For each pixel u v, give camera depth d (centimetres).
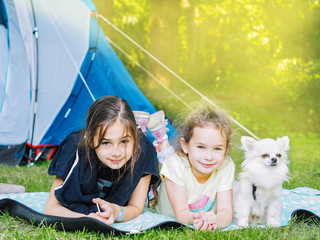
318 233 278
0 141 602
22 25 582
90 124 255
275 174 289
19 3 576
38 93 602
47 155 634
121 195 286
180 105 1038
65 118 634
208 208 303
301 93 1467
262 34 1509
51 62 601
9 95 632
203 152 282
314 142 1276
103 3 867
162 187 319
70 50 610
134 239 248
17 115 624
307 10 1516
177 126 321
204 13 1512
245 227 282
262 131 1266
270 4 1472
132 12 1468
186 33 1452
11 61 636
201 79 1398
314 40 1551
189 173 300
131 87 650
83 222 253
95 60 632
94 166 273
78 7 616
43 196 358
